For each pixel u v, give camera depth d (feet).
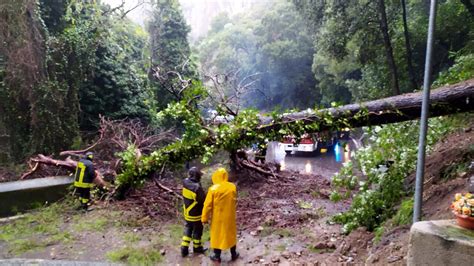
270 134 25.91
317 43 65.41
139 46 79.25
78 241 21.45
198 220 19.45
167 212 26.48
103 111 56.49
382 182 19.67
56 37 44.52
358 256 16.62
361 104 22.21
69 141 41.34
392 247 14.24
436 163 20.33
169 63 78.54
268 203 28.89
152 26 81.51
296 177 38.81
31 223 24.50
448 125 25.11
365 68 63.93
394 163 20.42
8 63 36.68
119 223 24.03
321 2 57.11
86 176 26.35
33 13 37.83
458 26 50.49
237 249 20.13
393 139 21.18
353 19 53.42
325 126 24.04
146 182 32.63
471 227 9.42
